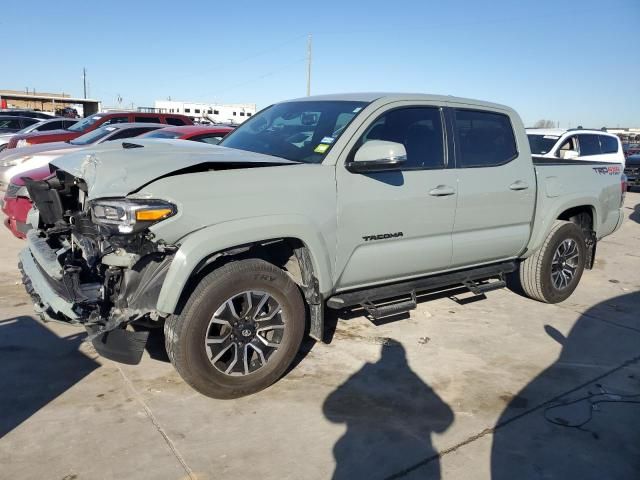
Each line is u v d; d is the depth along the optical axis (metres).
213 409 3.43
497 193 4.78
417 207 4.21
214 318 3.35
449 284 4.71
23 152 8.73
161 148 3.67
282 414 3.40
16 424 3.18
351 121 4.00
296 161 3.89
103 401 3.47
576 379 4.02
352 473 2.87
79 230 3.63
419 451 3.08
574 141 11.69
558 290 5.65
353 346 4.43
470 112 4.77
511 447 3.15
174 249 3.21
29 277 3.69
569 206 5.48
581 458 3.08
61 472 2.78
